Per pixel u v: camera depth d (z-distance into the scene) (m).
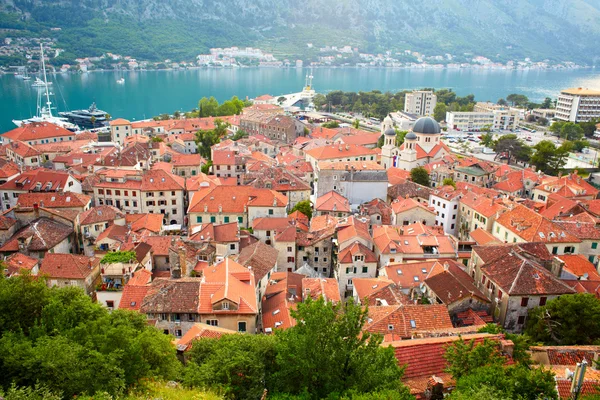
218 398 48.53
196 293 84.88
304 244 126.69
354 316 50.91
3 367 47.25
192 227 134.25
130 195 152.88
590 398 46.44
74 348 50.34
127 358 52.25
